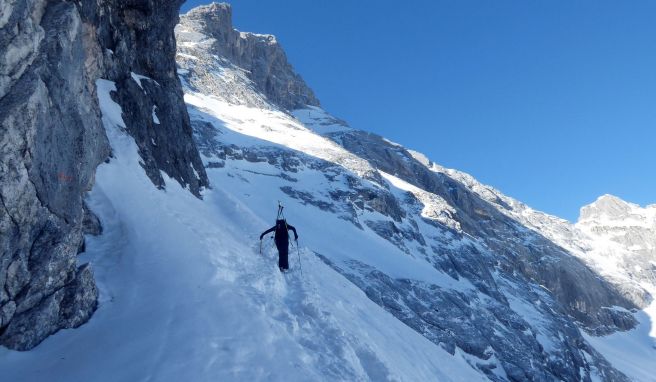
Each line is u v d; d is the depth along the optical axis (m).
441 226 61.66
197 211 15.88
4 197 7.77
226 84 91.56
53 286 8.38
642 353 77.50
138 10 19.45
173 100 21.27
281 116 87.06
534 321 46.09
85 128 10.88
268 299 10.08
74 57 10.43
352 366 8.98
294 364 7.99
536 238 97.50
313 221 44.56
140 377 7.05
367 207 53.50
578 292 83.25
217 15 114.75
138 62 20.02
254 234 16.58
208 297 9.20
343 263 34.09
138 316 8.59
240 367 7.48
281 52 138.00
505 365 31.25
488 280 50.94
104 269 10.05
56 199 8.91
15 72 8.41
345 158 66.31
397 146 109.75
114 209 11.88
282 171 56.56
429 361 14.76
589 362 46.81
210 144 54.94
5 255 7.75
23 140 8.08
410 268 39.31
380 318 15.91
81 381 7.07
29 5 8.95
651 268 128.00
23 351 7.73
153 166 16.33
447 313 33.28
